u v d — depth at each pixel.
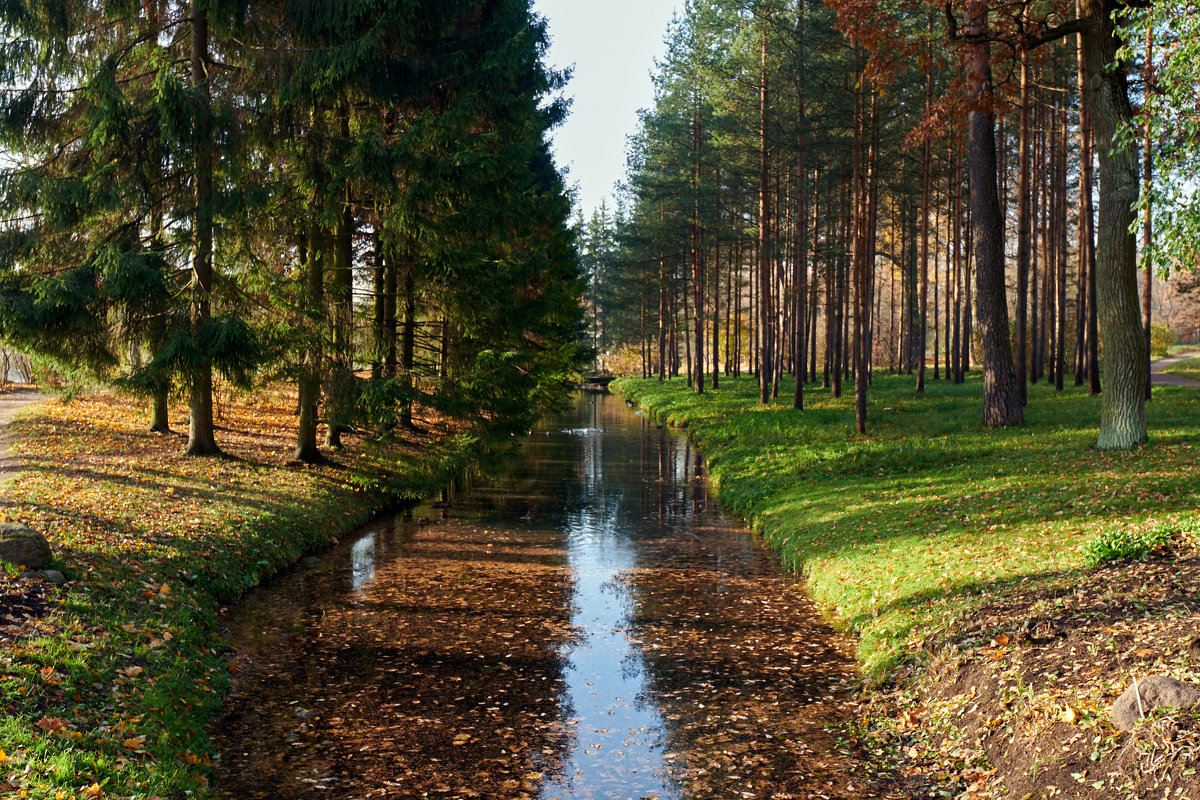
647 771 6.60
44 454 16.30
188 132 14.66
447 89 17.31
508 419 19.38
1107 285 15.85
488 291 16.81
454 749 6.98
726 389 48.00
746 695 8.19
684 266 54.25
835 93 29.36
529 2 22.84
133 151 15.29
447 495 20.36
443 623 10.43
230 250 15.98
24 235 15.63
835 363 36.25
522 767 6.67
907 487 15.72
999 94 19.02
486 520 17.28
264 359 15.20
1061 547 10.04
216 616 10.00
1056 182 33.91
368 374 17.45
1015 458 16.73
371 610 10.90
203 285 16.05
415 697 8.10
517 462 26.61
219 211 14.95
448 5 16.70
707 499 20.03
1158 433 16.98
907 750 6.78
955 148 34.38
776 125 33.91
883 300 88.81
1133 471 13.27
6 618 7.41
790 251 38.41
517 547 14.78
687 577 12.77
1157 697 5.39
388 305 18.14
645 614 10.88
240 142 15.55
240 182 15.78
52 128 15.80
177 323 15.30
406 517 17.39
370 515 16.94
